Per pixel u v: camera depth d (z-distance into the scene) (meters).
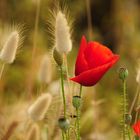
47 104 1.02
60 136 1.18
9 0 2.02
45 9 1.62
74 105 0.99
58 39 0.98
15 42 1.04
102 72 0.97
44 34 1.88
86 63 0.98
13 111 1.28
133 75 2.02
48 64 1.20
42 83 1.22
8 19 1.91
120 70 1.01
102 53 0.99
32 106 1.03
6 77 1.77
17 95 1.63
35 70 1.58
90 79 0.97
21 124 1.21
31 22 1.91
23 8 1.99
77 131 1.00
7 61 1.04
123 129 1.02
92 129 1.47
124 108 1.02
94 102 1.33
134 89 1.99
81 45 0.98
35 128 1.10
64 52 0.98
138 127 0.98
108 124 1.79
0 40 1.12
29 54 1.87
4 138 1.14
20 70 1.84
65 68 1.01
